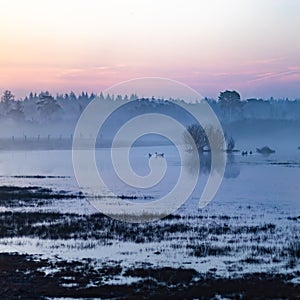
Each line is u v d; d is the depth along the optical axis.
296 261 29.58
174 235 37.56
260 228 40.66
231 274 26.70
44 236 36.78
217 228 40.62
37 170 102.31
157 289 23.95
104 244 34.19
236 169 101.75
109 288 24.05
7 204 54.12
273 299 22.61
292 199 59.62
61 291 23.59
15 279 25.58
